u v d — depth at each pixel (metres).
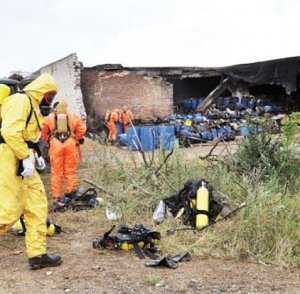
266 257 5.69
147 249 5.96
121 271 5.28
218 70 26.41
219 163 8.70
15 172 5.11
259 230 5.99
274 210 6.29
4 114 5.05
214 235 6.19
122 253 5.95
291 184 8.08
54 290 4.75
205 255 5.82
